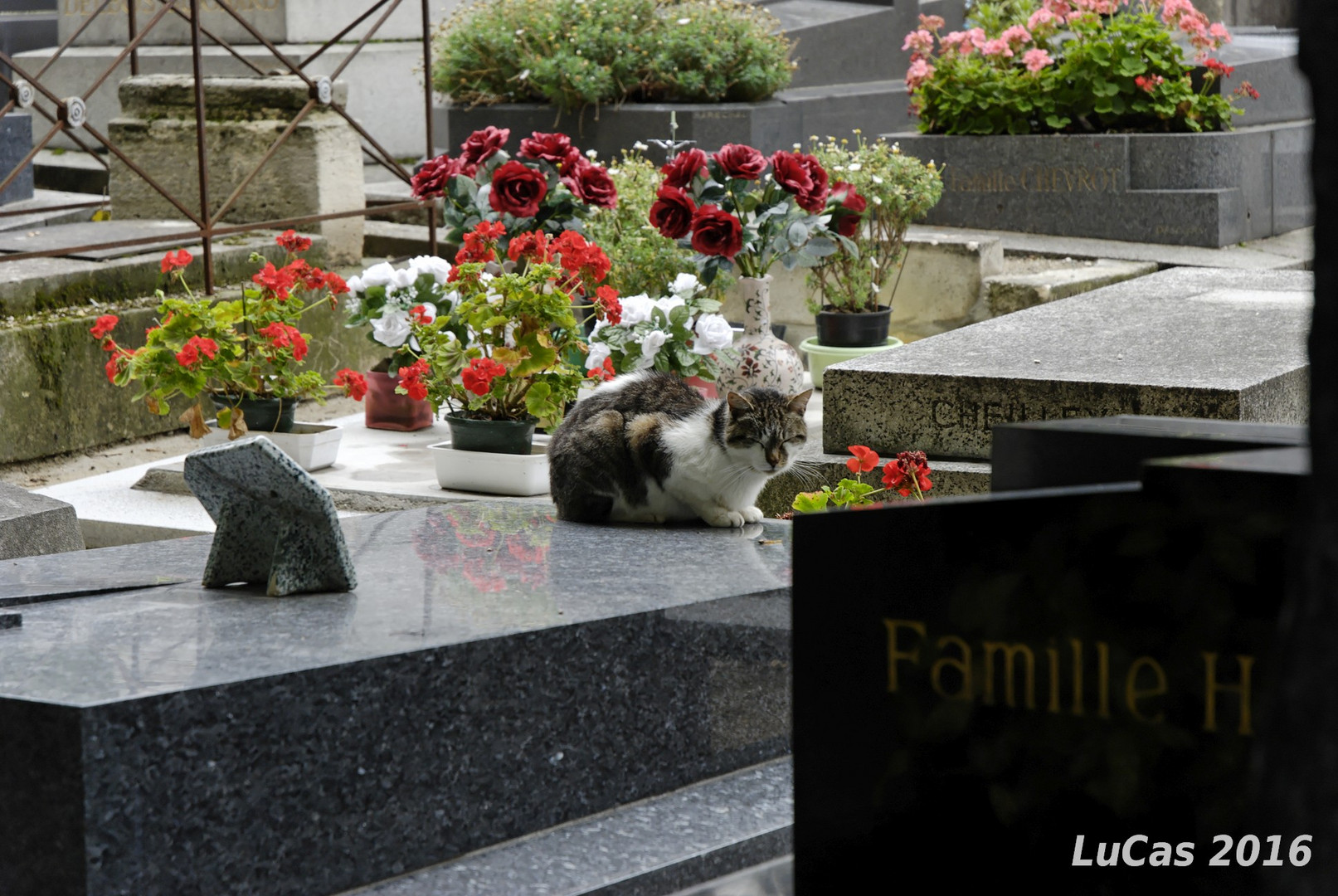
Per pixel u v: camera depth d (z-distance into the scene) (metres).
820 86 13.78
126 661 3.03
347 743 3.06
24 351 7.07
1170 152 10.75
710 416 4.49
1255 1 16.45
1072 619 2.19
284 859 3.00
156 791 2.82
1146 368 5.57
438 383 6.08
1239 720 2.07
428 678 3.17
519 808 3.37
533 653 3.34
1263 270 8.72
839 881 2.43
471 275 6.26
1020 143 11.19
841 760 2.40
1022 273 9.84
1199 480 2.07
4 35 14.20
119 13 12.78
